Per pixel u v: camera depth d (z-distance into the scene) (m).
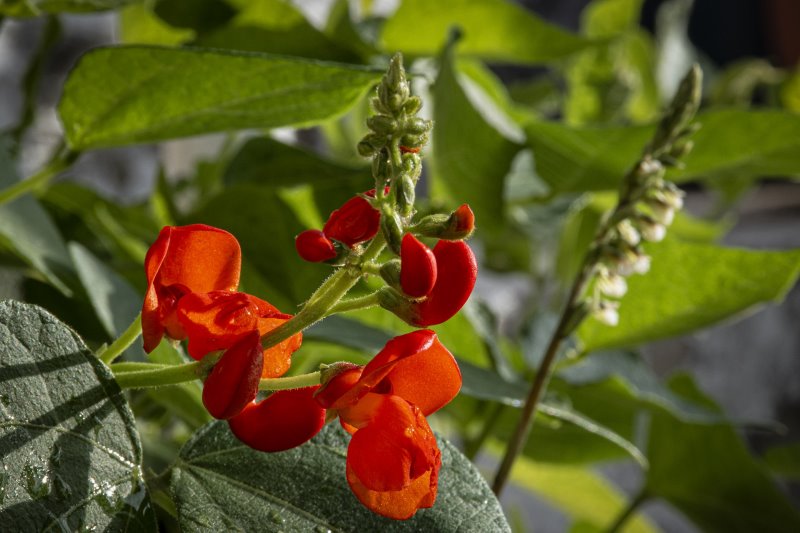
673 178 0.70
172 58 0.45
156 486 0.41
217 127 0.49
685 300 0.58
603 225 0.51
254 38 0.65
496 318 0.64
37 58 0.73
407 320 0.37
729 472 0.72
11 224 0.51
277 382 0.38
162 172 0.64
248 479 0.40
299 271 0.58
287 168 0.59
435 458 0.38
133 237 0.67
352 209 0.38
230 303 0.38
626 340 0.60
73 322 0.55
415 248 0.36
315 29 0.65
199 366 0.38
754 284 0.56
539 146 0.67
